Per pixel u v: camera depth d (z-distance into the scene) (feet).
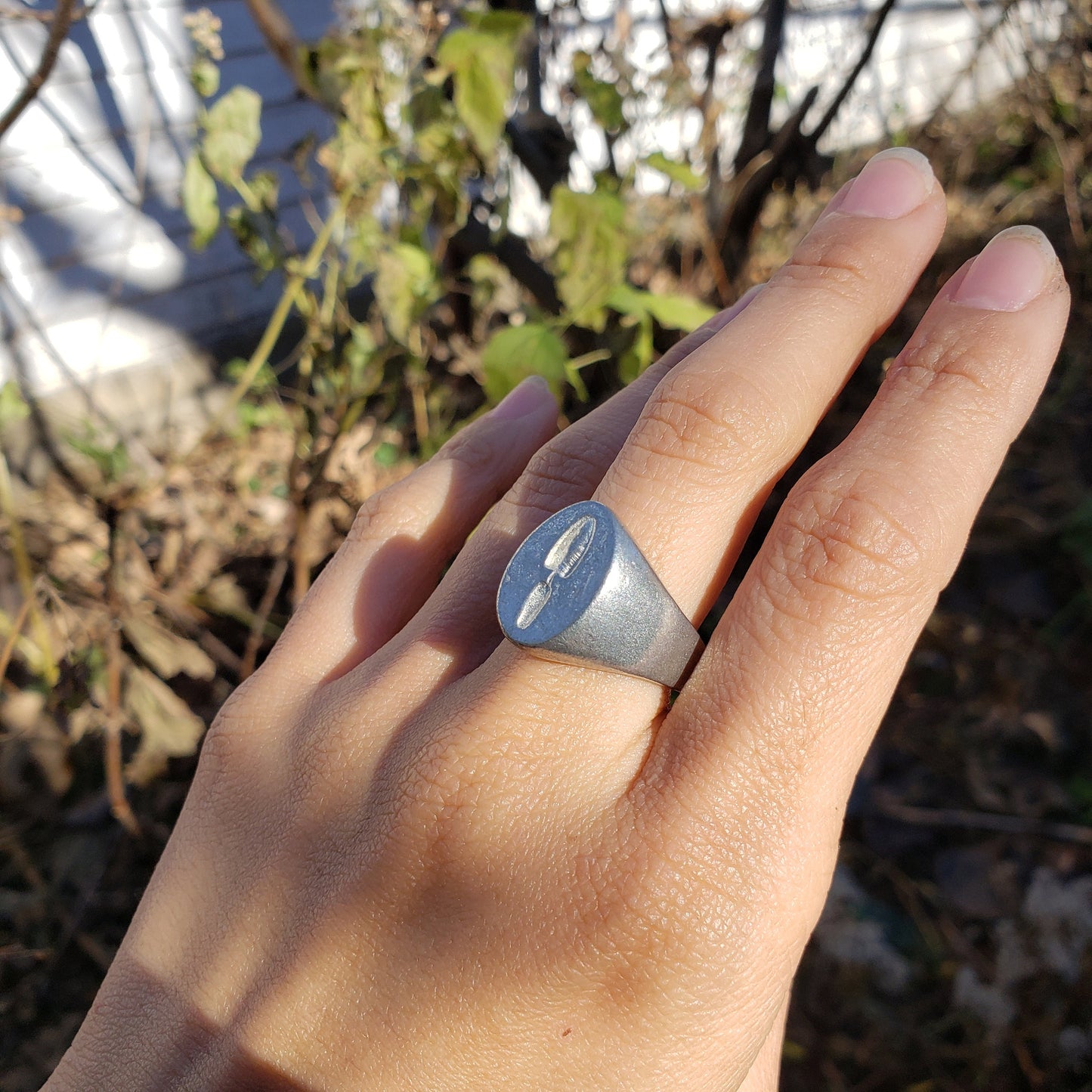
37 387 1.50
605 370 1.16
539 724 0.38
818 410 0.40
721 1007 0.35
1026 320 0.39
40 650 0.95
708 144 1.28
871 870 0.95
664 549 0.39
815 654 0.36
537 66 1.19
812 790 0.36
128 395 1.59
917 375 0.39
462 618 0.43
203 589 1.15
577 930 0.35
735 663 0.37
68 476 1.45
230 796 0.45
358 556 0.50
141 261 1.54
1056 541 1.25
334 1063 0.37
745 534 0.40
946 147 2.12
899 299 0.42
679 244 1.42
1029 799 0.99
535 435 0.53
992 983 0.86
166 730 0.92
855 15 2.18
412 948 0.37
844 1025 0.84
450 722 0.39
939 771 1.03
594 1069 0.35
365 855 0.39
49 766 0.98
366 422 1.34
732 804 0.36
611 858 0.36
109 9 1.38
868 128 2.36
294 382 1.68
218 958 0.41
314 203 1.65
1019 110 2.15
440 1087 0.36
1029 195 1.90
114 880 0.92
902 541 0.36
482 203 1.16
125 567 1.04
